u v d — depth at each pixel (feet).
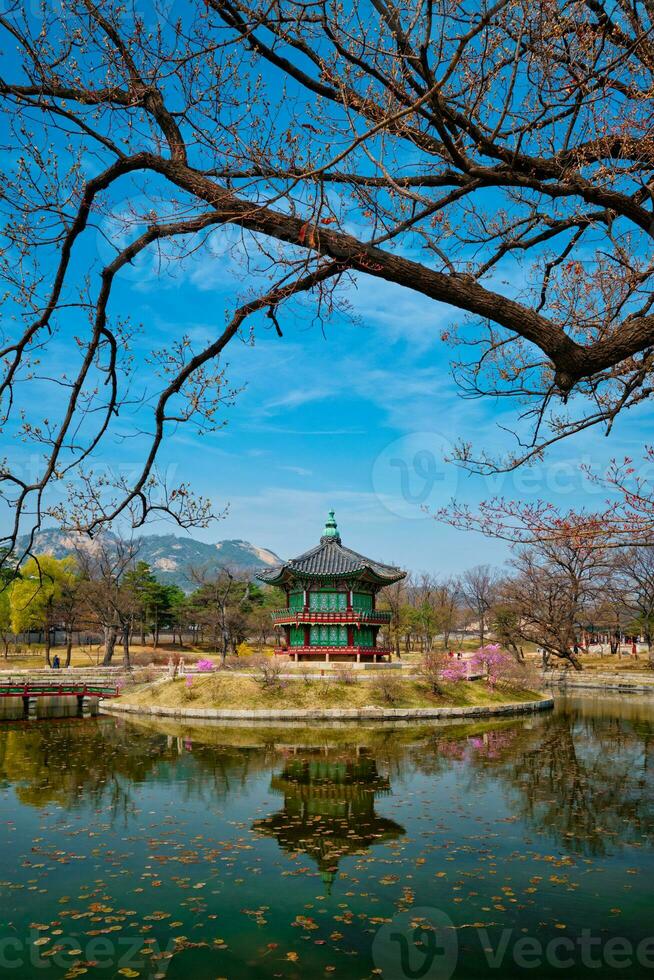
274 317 19.17
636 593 231.30
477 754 86.53
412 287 17.22
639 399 27.61
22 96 17.75
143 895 38.55
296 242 17.30
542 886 39.68
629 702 160.15
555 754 86.33
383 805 59.88
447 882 40.45
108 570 246.06
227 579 276.62
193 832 51.47
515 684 153.17
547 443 27.78
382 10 17.92
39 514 19.36
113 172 17.47
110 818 55.62
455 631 338.13
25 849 47.14
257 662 156.56
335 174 20.11
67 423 19.34
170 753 87.92
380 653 163.84
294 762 81.15
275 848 47.39
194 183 17.26
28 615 229.45
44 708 153.89
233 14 17.85
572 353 17.28
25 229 18.42
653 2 19.45
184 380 19.35
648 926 34.30
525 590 225.97
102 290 18.25
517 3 18.67
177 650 318.65
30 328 18.80
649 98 20.90
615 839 48.91
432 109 17.39
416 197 18.16
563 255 26.81
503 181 18.84
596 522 24.03
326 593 167.53
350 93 19.33
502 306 17.19
